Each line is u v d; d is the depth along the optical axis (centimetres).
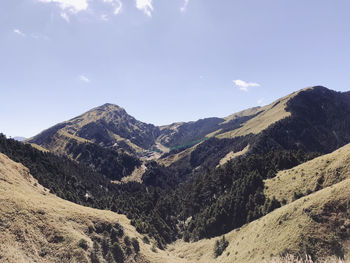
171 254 8675
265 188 9662
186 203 13388
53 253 4828
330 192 5475
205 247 8700
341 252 4281
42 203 6234
